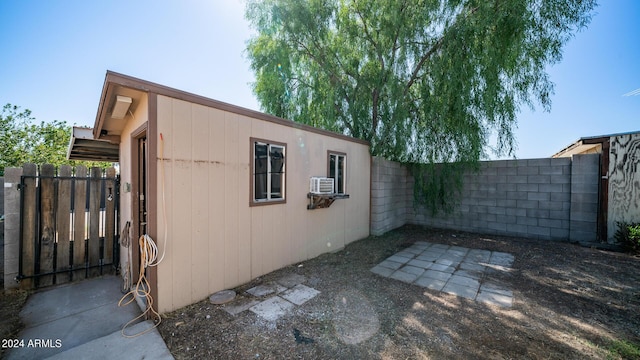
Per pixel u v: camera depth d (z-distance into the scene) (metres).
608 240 5.04
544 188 5.82
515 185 6.17
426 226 7.43
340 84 6.62
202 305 2.67
